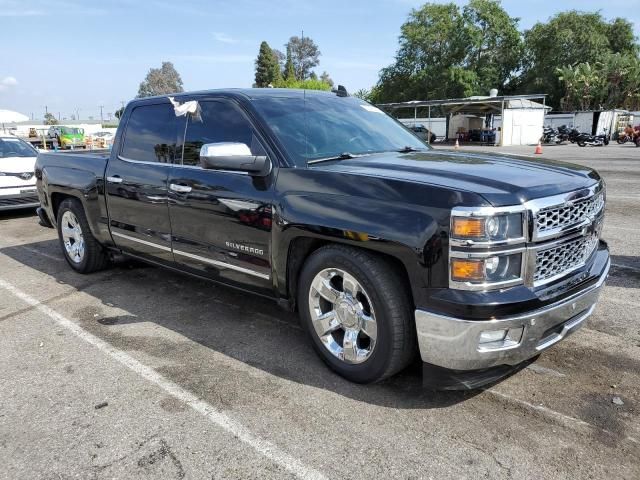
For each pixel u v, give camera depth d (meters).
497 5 57.94
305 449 2.53
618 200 9.27
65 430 2.72
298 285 3.33
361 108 4.30
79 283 5.25
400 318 2.77
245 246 3.48
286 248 3.19
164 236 4.17
